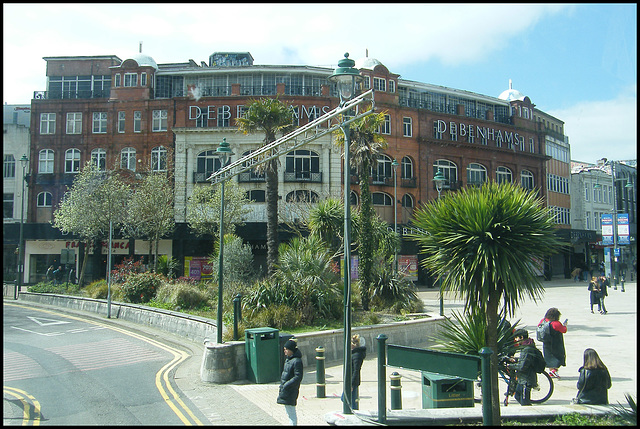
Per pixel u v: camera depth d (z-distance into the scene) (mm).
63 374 10844
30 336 15617
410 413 7062
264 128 21250
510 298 7074
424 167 41312
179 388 9742
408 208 40969
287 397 8117
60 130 39125
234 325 11742
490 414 6113
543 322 9477
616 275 34188
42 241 37031
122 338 15281
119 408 8344
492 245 6836
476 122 44750
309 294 14750
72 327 17391
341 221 20547
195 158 37219
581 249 52750
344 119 8641
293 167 37031
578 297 27875
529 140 49125
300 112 37344
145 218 28469
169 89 40156
